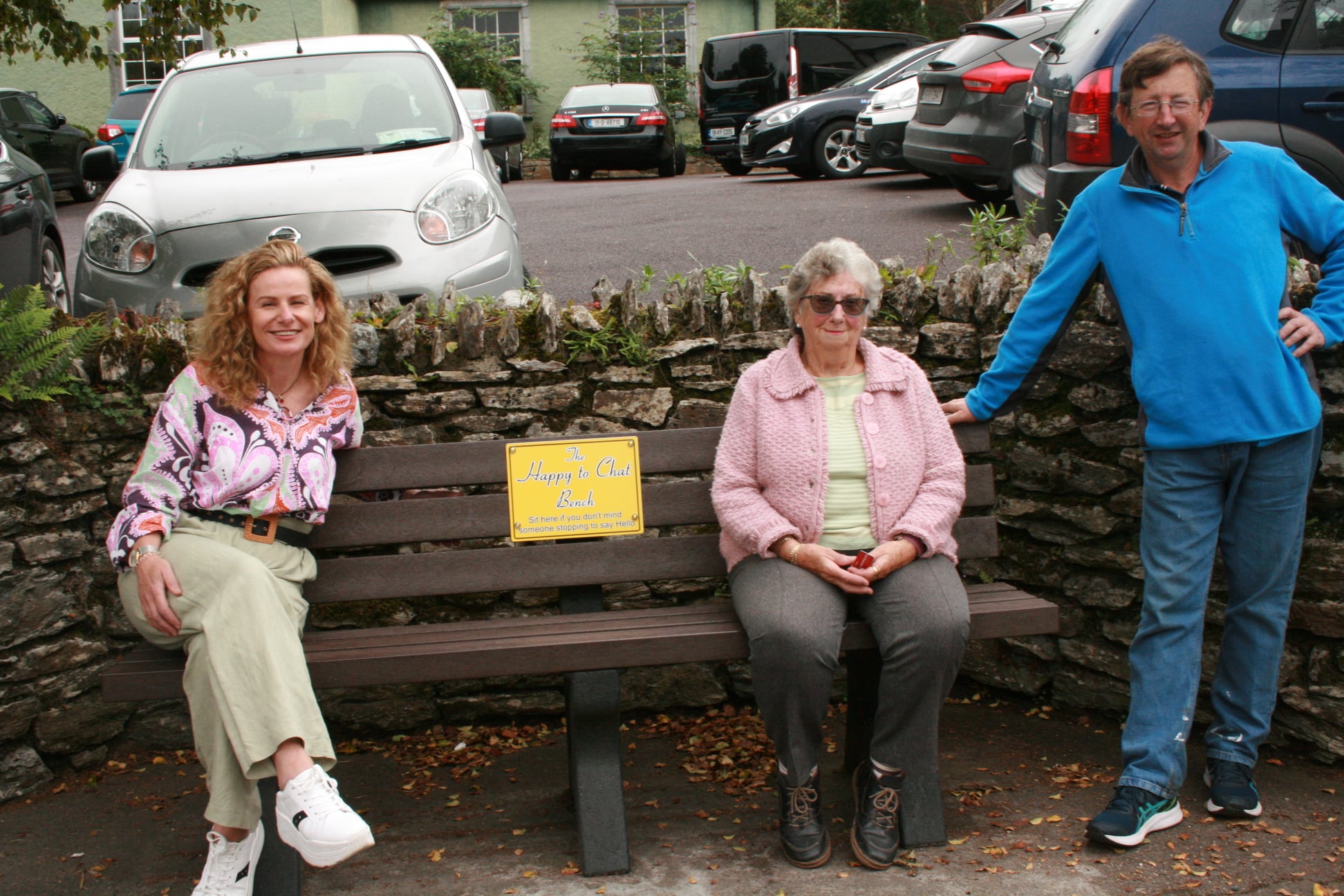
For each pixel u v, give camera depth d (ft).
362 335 11.35
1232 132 16.17
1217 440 9.00
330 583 9.68
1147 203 9.23
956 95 29.32
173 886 9.00
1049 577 11.60
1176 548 9.27
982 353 11.55
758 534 9.16
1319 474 10.29
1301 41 16.07
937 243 25.76
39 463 10.60
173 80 19.99
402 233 16.08
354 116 18.92
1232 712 9.73
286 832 7.74
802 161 44.04
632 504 10.00
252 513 9.04
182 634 8.45
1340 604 10.14
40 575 10.62
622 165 61.52
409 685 11.62
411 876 9.04
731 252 26.63
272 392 9.32
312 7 71.00
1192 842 9.18
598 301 12.05
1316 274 10.76
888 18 101.91
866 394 9.52
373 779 10.78
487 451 9.89
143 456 9.05
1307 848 9.03
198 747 8.30
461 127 18.93
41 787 10.67
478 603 11.71
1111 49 16.67
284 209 16.08
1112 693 11.23
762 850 9.25
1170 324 9.10
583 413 11.61
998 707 11.84
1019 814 9.66
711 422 11.60
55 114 53.26
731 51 61.21
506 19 85.20
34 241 22.06
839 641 8.84
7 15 15.17
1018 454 11.62
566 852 9.32
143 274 15.94
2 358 10.48
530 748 11.35
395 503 9.80
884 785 9.07
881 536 9.34
